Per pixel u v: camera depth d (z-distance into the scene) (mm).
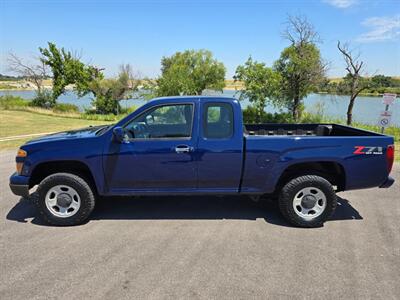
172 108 4141
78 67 38000
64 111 32812
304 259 3395
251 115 24281
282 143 4133
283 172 4320
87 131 4652
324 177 4316
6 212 4766
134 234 4023
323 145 4129
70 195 4246
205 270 3180
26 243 3768
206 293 2811
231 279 3023
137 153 4094
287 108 25047
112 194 4273
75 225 4297
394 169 7395
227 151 4117
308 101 28984
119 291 2838
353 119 23156
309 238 3912
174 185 4246
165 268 3215
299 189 4195
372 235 3994
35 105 35969
